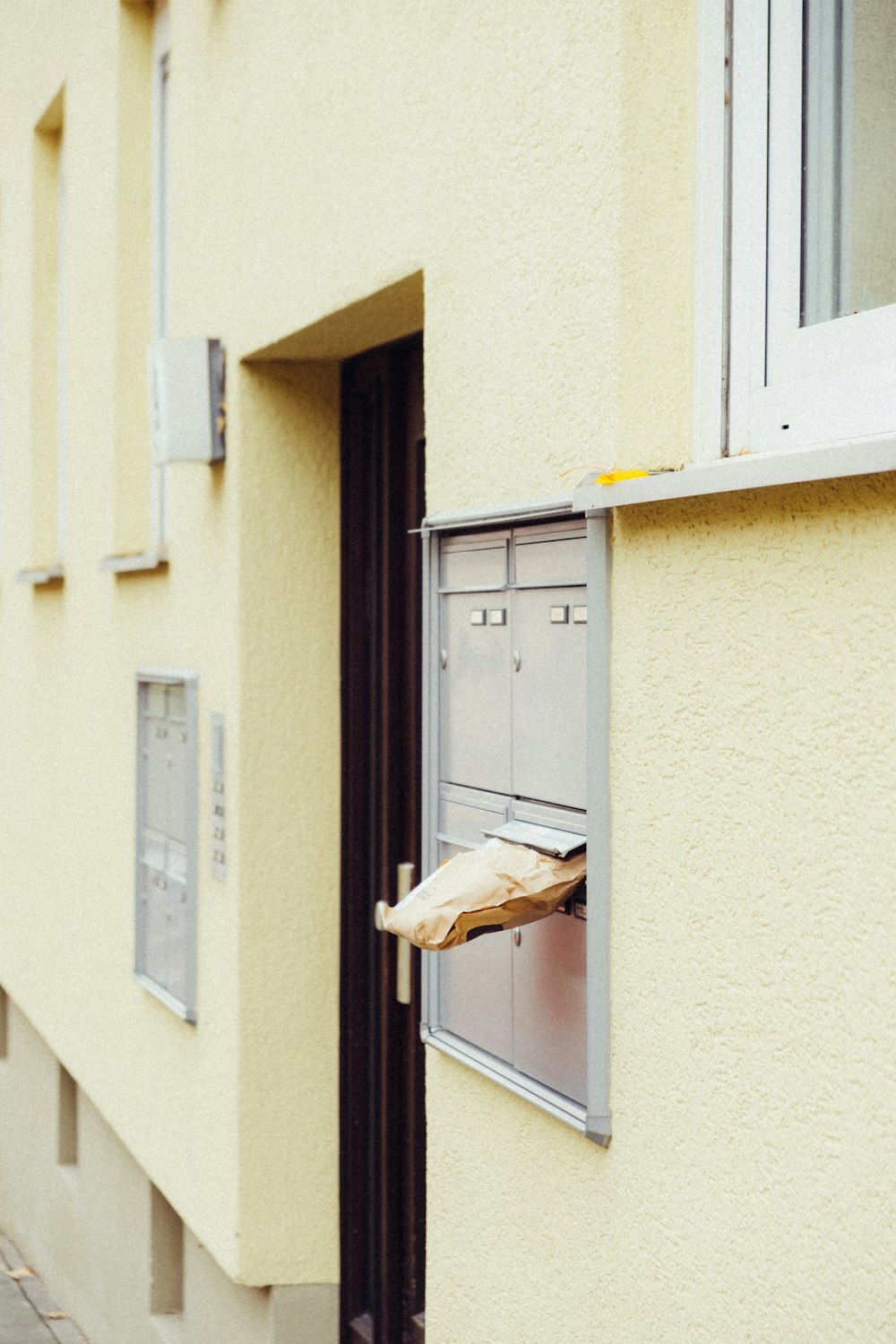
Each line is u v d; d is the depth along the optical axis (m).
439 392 3.28
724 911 2.31
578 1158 2.76
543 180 2.85
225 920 4.78
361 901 4.73
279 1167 4.68
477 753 3.17
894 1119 1.95
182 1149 5.24
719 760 2.32
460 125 3.18
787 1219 2.17
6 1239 8.73
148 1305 5.95
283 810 4.68
